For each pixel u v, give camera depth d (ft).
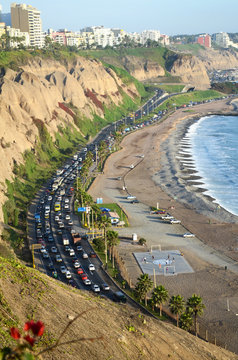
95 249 334.65
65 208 428.15
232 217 403.13
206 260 320.50
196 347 163.84
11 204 375.04
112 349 132.98
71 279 278.67
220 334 229.45
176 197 467.93
